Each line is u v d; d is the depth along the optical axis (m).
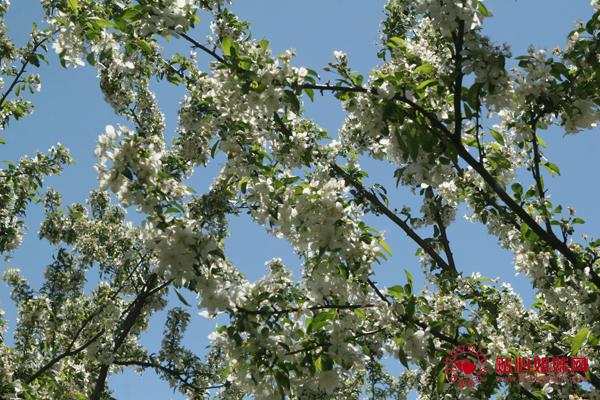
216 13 8.12
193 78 8.91
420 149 5.13
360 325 5.02
